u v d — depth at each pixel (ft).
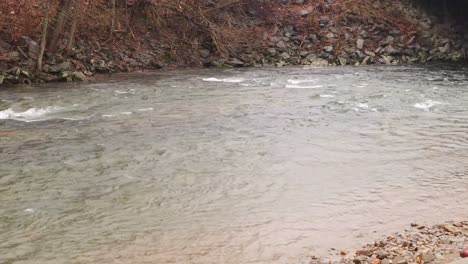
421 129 56.49
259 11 127.34
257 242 30.25
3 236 30.96
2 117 61.62
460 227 31.42
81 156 46.19
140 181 40.14
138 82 88.28
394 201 36.40
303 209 35.01
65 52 95.66
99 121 59.62
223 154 47.11
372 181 40.40
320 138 52.70
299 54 119.14
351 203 36.04
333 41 123.44
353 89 81.61
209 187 38.99
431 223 32.60
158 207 35.32
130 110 65.57
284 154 47.24
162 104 69.41
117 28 109.81
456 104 69.87
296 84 86.84
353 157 46.50
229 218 33.58
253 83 87.76
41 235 31.17
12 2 98.63
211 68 108.78
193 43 114.21
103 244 30.04
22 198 36.60
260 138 52.54
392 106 68.39
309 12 130.52
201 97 74.43
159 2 116.47
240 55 114.83
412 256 26.58
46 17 87.92
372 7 135.54
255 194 37.65
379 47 123.85
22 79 85.76
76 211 34.53
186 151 47.93
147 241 30.40
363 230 31.76
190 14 117.29
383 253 27.40
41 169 42.63
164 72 102.06
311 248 29.45
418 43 128.06
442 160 45.75
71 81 88.94
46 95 75.00
